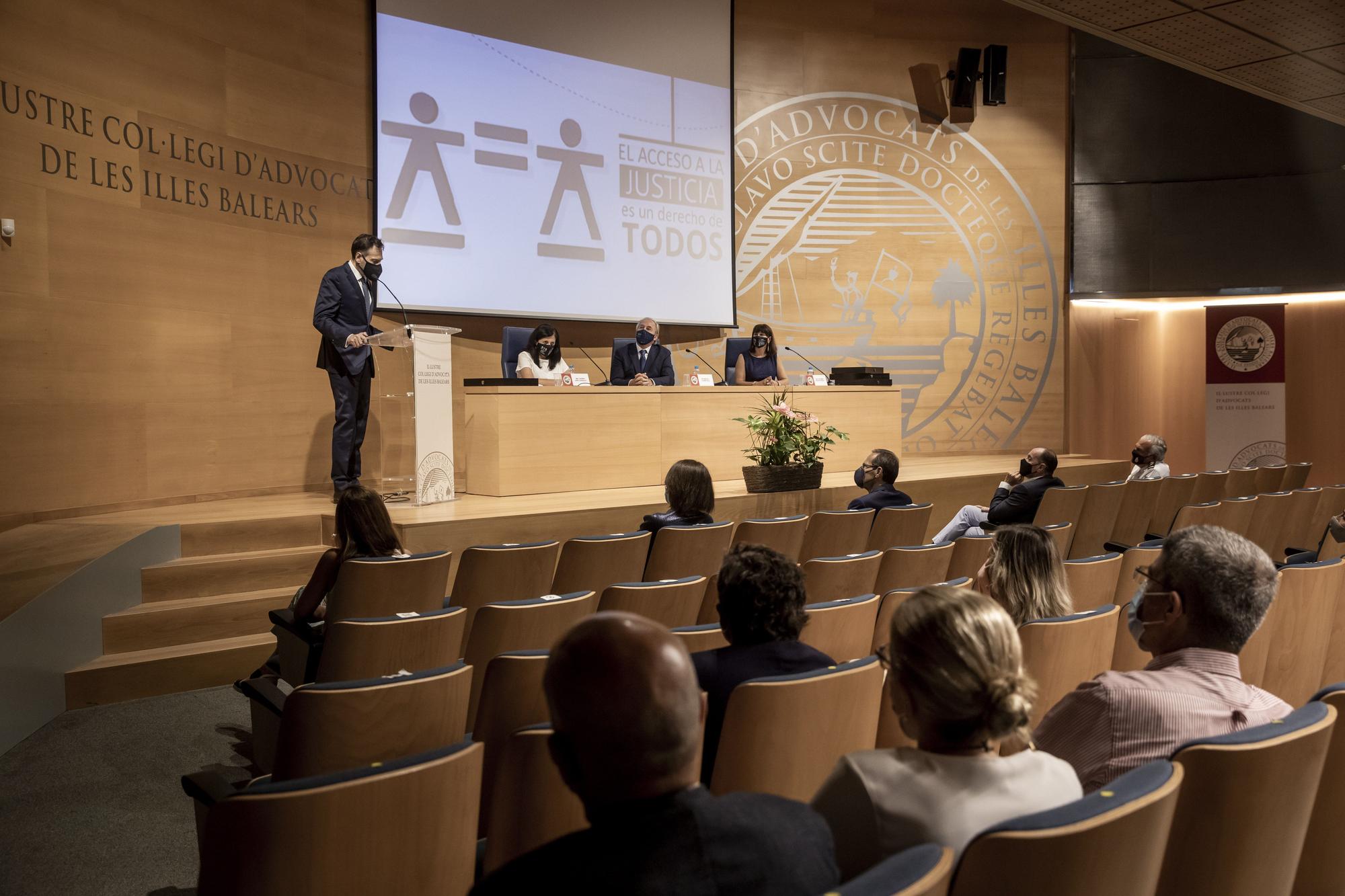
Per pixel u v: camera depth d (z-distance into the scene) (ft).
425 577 11.45
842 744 7.10
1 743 11.89
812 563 12.08
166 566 16.25
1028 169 36.14
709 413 23.12
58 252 18.72
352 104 24.73
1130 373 38.60
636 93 29.43
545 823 6.01
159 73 20.59
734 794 3.97
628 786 3.62
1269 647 10.85
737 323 32.40
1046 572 8.57
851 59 33.96
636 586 10.35
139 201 20.25
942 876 3.57
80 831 9.74
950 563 14.25
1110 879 4.19
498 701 7.49
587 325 29.37
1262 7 13.57
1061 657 8.37
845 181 33.91
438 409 19.31
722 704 6.81
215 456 21.86
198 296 21.43
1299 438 38.09
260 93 22.68
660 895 3.44
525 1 27.17
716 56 31.01
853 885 3.45
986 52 34.58
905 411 34.76
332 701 6.73
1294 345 37.93
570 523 18.22
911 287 34.71
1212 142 36.78
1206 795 5.07
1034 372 36.40
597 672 3.65
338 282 19.86
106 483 19.66
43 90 18.39
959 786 4.68
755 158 32.68
